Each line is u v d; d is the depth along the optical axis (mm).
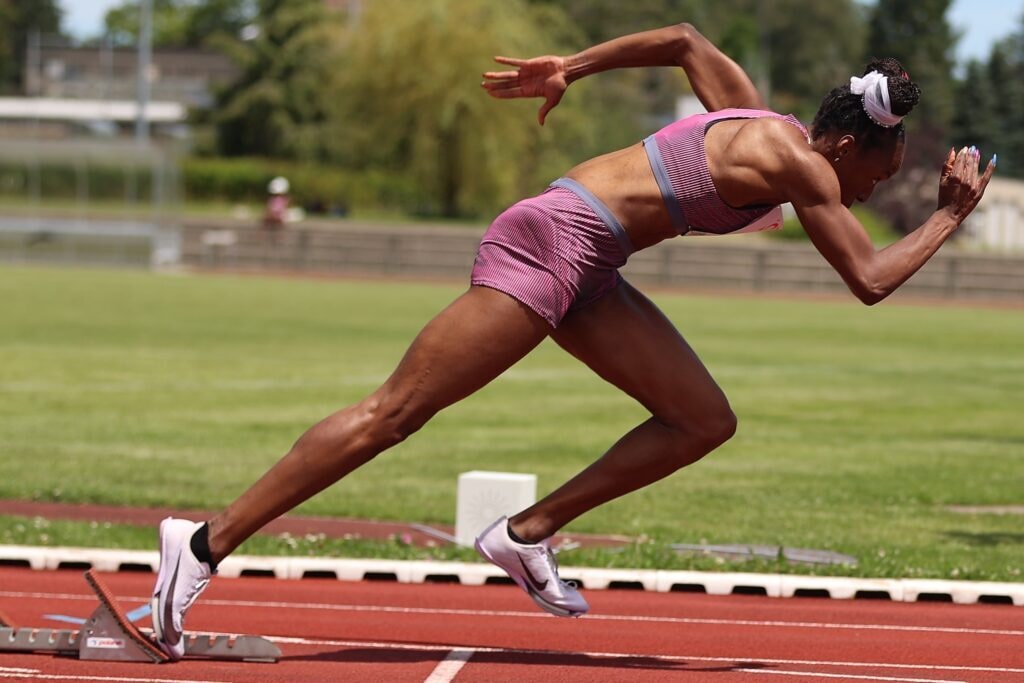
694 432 12352
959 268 100812
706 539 21078
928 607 17000
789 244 104750
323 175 142125
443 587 17984
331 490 25547
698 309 82438
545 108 13680
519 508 20109
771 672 12766
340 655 13125
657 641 14484
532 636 14680
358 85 121750
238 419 34750
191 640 12695
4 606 16078
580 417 36812
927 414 38656
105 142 103375
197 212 138125
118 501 23844
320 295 83125
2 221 104188
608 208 11820
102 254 104562
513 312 11797
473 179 122312
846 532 21906
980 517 23609
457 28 118750
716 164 11695
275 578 18469
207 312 68625
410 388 11984
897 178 122875
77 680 11789
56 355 48688
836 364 52625
